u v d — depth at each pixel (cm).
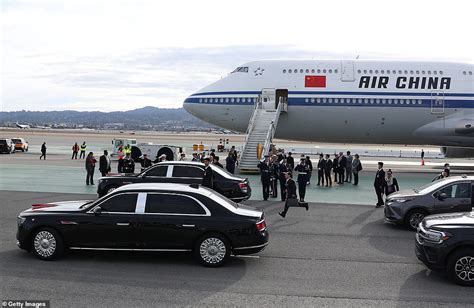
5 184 2656
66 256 1181
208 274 1067
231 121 3656
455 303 914
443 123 3488
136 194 1150
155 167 1972
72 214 1138
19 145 5672
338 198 2338
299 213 1906
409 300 926
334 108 3503
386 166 4281
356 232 1560
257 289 973
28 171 3369
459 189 1564
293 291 966
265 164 2236
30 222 1135
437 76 3494
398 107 3475
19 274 1034
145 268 1101
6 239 1350
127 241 1123
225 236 1123
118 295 919
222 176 1948
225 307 870
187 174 1952
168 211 1130
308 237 1476
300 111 3541
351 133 3594
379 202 2061
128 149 4169
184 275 1056
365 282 1035
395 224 1670
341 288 991
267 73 3628
